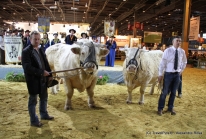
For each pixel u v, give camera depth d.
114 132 4.02
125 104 6.12
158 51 7.05
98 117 4.85
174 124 4.60
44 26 20.92
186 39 18.34
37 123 4.13
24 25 29.03
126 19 33.69
